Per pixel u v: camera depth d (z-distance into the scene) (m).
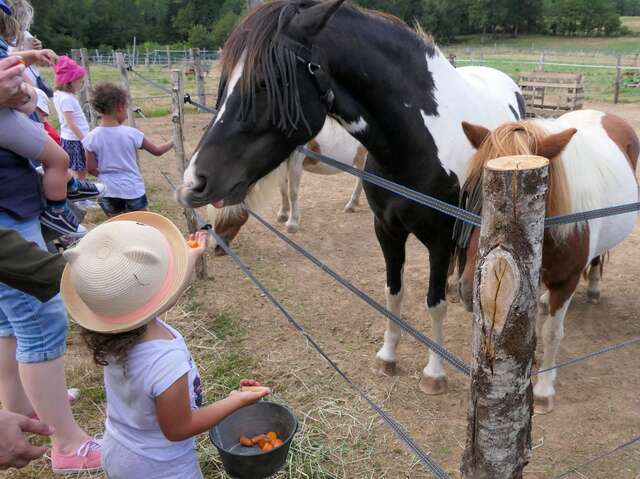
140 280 1.49
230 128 2.39
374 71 2.62
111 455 1.73
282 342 3.86
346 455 2.81
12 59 2.10
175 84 4.27
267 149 2.46
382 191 2.98
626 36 62.75
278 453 2.01
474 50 34.88
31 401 2.54
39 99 4.81
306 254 2.60
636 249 5.25
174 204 6.62
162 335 1.69
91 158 4.64
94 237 1.52
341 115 2.69
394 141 2.77
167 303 1.53
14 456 1.30
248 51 2.33
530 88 12.75
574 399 3.22
